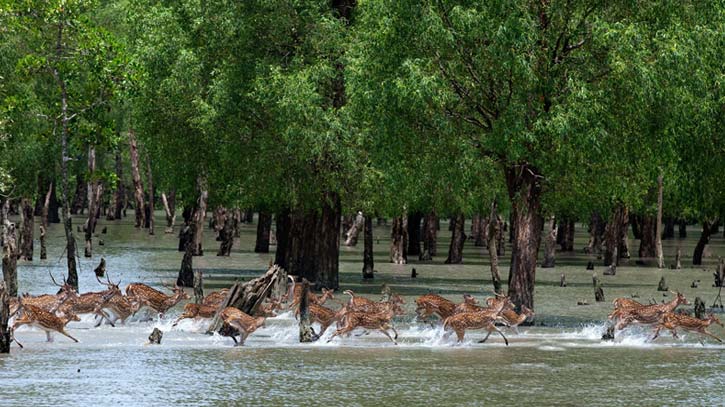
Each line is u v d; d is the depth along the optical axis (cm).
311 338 8519
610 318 8888
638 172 10206
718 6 9694
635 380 6944
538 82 9319
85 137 12062
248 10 12375
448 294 12456
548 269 17475
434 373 7094
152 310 9506
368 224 14688
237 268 15875
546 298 12331
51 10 11419
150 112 13388
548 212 11244
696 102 9781
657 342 8762
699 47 9462
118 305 9175
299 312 8738
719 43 9594
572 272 16788
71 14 11688
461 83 9850
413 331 9225
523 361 7669
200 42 12975
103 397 6169
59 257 17250
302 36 12538
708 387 6706
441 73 9675
